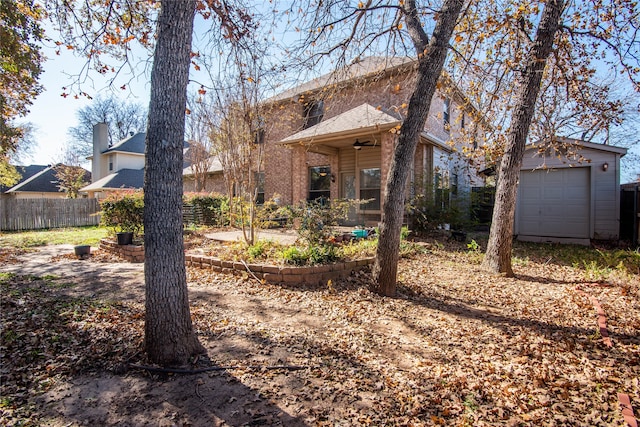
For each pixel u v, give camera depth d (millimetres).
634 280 6043
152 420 2371
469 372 3070
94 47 5293
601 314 4324
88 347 3420
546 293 5500
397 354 3418
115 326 3951
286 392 2729
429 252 8750
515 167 6680
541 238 11234
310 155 15078
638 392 2719
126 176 26094
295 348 3502
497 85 6820
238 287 5672
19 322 4047
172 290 3066
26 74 8867
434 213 10945
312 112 14961
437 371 3082
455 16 4871
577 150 9953
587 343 3635
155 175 2980
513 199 6742
